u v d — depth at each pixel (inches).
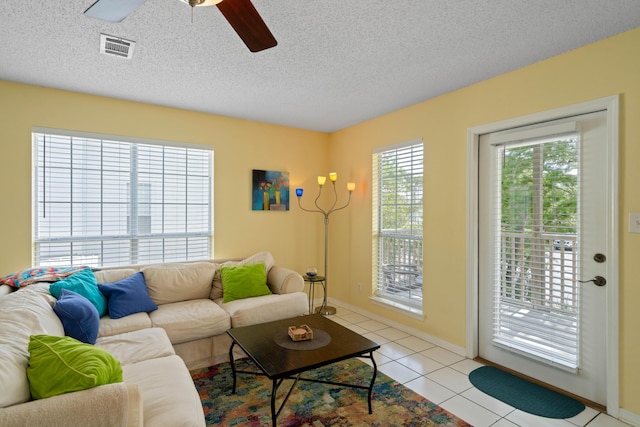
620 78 81.0
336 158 180.9
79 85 115.0
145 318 103.5
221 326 109.6
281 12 73.2
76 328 80.1
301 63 98.5
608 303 82.8
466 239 115.3
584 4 70.0
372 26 79.0
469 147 114.4
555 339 95.0
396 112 143.6
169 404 57.9
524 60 96.0
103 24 77.5
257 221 162.7
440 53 92.2
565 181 93.2
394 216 147.6
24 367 51.3
